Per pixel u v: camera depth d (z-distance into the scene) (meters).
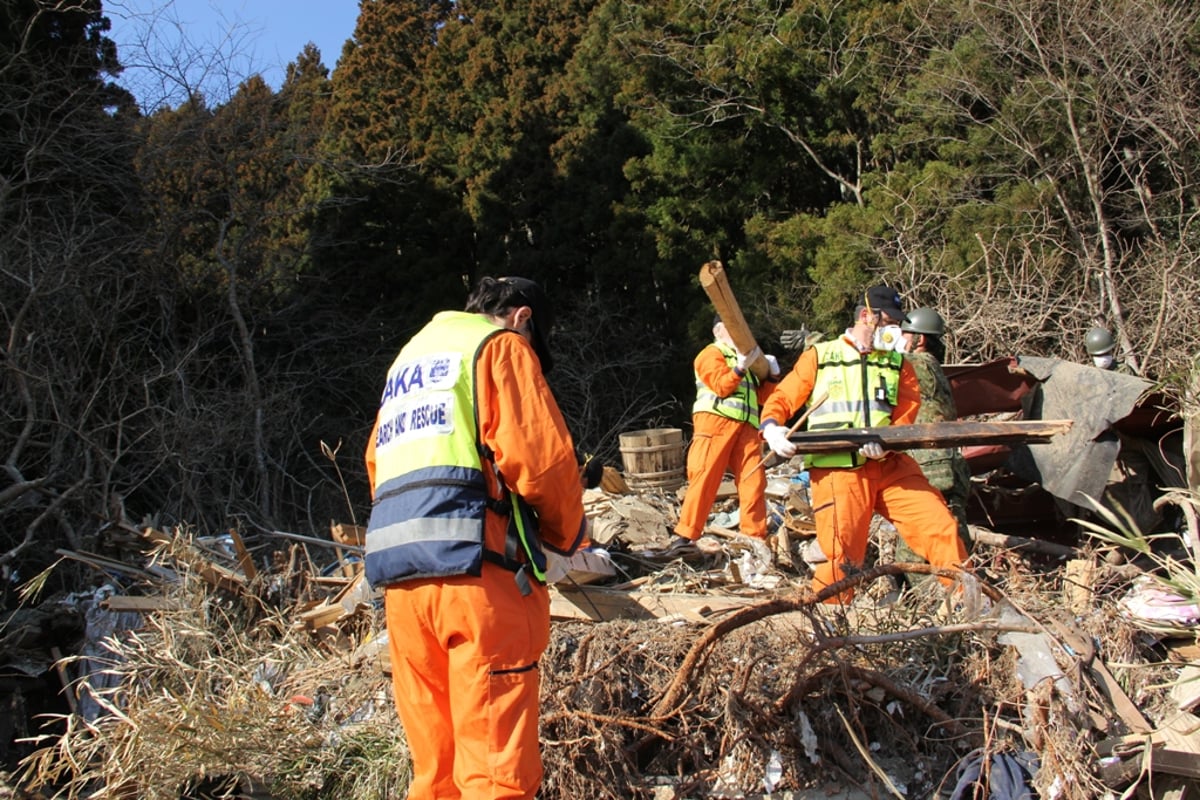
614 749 3.87
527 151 18.91
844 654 4.03
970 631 3.86
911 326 5.98
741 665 4.02
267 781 4.03
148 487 11.42
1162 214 12.73
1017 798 3.48
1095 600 4.58
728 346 6.47
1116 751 3.53
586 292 18.02
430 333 3.36
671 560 6.26
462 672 3.07
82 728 4.59
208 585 5.58
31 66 11.70
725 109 17.17
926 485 5.05
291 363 14.88
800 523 6.89
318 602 5.67
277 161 15.00
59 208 12.00
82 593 6.62
